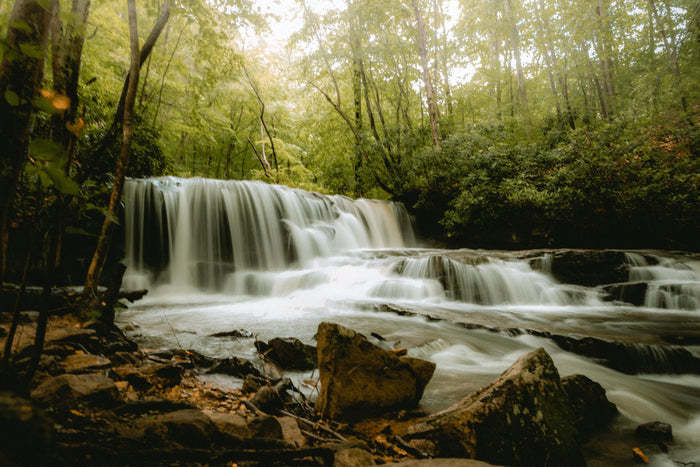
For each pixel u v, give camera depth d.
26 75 1.32
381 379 3.30
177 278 10.80
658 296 8.85
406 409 3.37
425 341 5.43
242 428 2.21
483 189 15.03
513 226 14.99
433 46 24.09
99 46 11.20
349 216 16.38
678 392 4.39
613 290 9.41
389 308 7.72
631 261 10.73
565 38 19.12
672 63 14.47
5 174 1.26
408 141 19.33
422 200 17.58
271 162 25.64
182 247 11.14
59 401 2.04
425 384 3.53
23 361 2.52
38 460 0.82
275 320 6.88
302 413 3.19
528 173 14.84
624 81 21.31
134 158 10.77
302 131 25.41
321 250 13.93
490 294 9.88
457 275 10.23
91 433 1.75
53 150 1.12
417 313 7.30
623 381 4.62
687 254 11.00
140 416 2.23
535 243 14.48
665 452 2.97
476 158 15.66
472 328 6.45
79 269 8.24
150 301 9.04
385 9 19.31
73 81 4.29
